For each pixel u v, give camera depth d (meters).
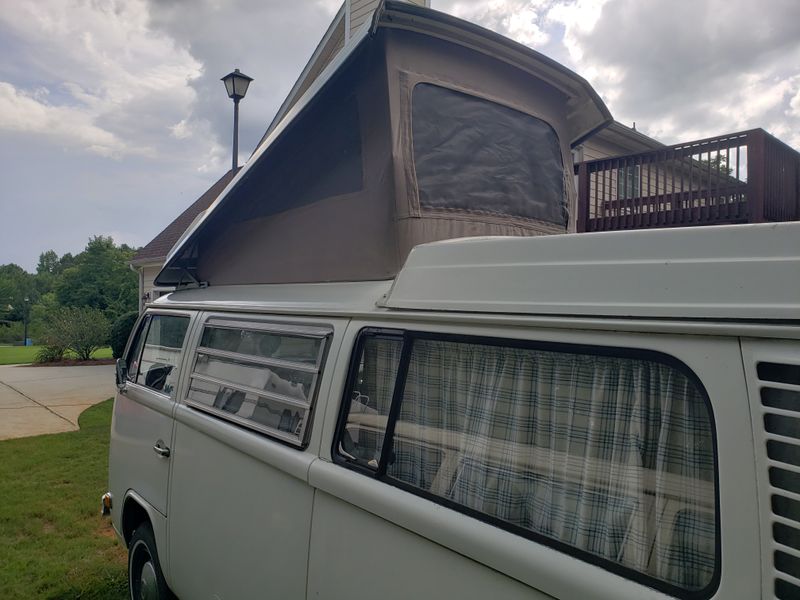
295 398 2.38
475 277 1.84
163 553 3.22
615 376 1.54
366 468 2.00
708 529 1.31
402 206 2.74
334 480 2.03
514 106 3.44
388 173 2.74
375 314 2.14
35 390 12.71
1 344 46.56
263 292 3.02
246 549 2.48
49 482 6.19
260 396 2.58
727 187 5.79
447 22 2.95
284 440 2.33
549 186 3.59
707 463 1.34
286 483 2.29
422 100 2.97
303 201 3.18
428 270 2.01
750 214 5.48
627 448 1.49
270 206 3.37
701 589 1.27
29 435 8.32
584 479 1.56
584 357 1.60
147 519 3.67
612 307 1.50
